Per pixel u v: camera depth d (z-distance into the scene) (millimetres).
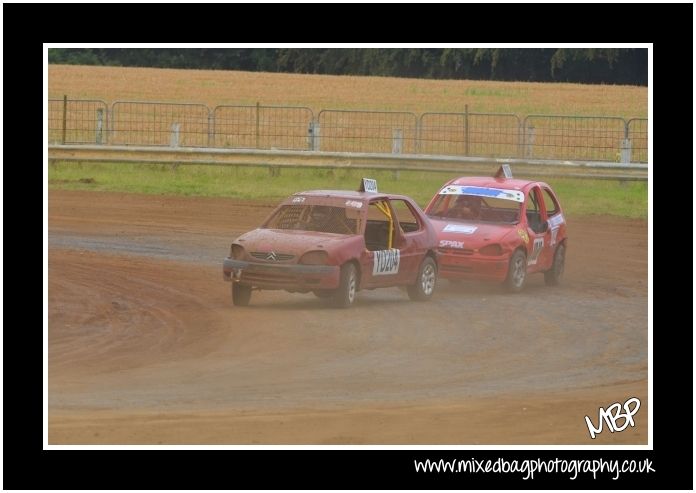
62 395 23000
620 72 164000
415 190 65000
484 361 27438
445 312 34156
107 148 69125
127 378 24672
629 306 36281
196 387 24000
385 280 34781
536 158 73500
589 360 27969
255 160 68812
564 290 39812
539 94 129750
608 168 66250
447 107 112625
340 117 95438
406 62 173875
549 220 41062
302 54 183625
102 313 31734
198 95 119812
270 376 25188
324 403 22922
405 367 26469
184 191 64188
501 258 37594
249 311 32750
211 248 46062
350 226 34625
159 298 34344
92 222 52344
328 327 30719
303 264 32375
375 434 20984
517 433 21484
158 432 20594
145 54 178375
